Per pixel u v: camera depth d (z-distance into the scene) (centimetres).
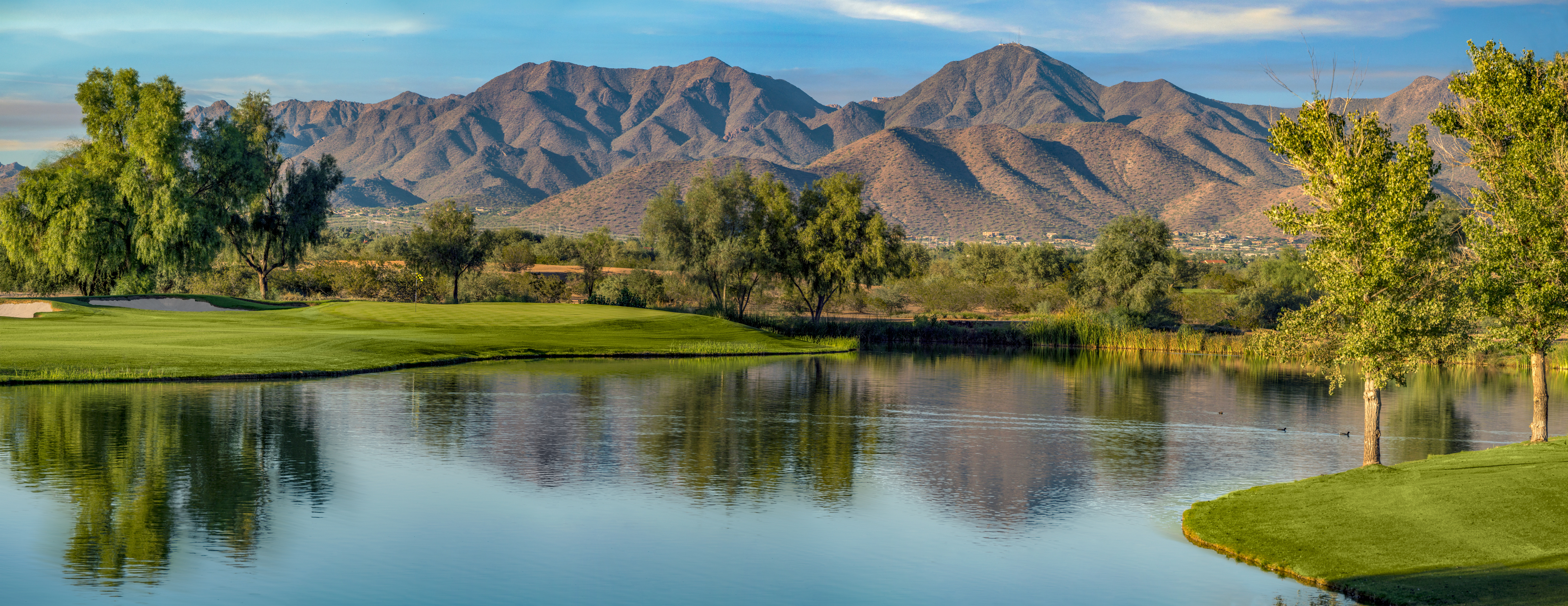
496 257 12231
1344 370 6081
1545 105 2614
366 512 1942
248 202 7994
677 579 1590
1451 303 2355
